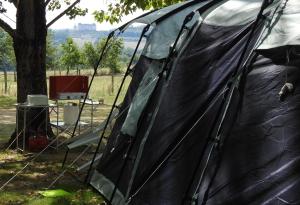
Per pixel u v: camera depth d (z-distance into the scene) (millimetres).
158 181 5016
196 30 5750
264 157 4102
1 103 23719
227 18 5539
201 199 4270
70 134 11578
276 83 4352
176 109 5348
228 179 4184
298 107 4172
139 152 5551
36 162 9281
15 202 6797
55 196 7023
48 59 37406
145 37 7023
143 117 5949
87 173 7613
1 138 12633
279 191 3898
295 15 4656
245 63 4602
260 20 4906
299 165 3936
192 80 5352
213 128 4453
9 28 10719
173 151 5027
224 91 4707
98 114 17688
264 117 4266
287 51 4375
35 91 10812
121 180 6016
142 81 6477
